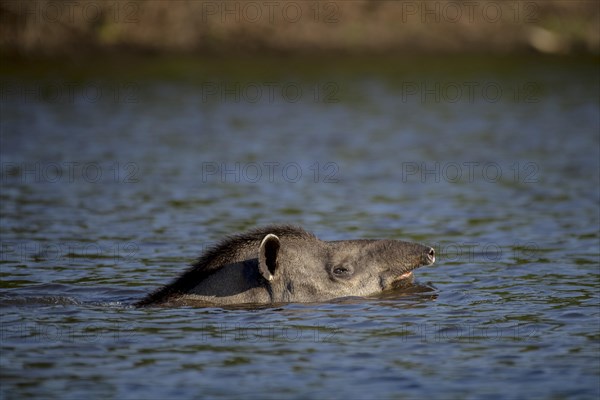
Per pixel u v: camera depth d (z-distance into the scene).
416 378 37.25
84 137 105.69
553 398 35.06
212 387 36.31
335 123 115.56
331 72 152.00
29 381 36.88
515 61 158.12
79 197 77.38
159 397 35.31
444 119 117.69
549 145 100.00
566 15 168.38
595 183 81.56
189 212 72.06
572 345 41.00
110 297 49.62
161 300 47.84
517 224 67.62
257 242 48.88
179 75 148.38
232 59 160.38
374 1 167.25
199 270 48.78
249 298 47.62
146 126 112.94
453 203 75.38
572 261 56.91
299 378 37.28
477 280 52.66
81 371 38.00
